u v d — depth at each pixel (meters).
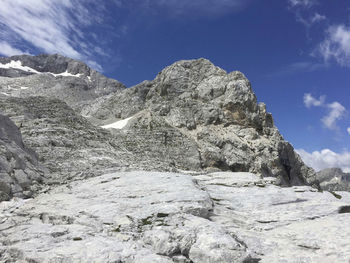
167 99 77.06
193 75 81.06
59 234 11.09
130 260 9.10
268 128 70.44
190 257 9.74
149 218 12.49
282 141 69.56
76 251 9.33
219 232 10.61
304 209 15.88
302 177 73.62
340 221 13.66
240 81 74.44
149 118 64.31
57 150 31.41
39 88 157.88
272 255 10.62
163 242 10.16
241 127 68.12
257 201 17.73
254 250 10.94
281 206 16.67
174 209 13.23
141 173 21.91
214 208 15.98
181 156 53.44
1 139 20.80
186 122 66.56
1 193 16.27
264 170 60.19
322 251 10.70
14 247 9.70
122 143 49.16
